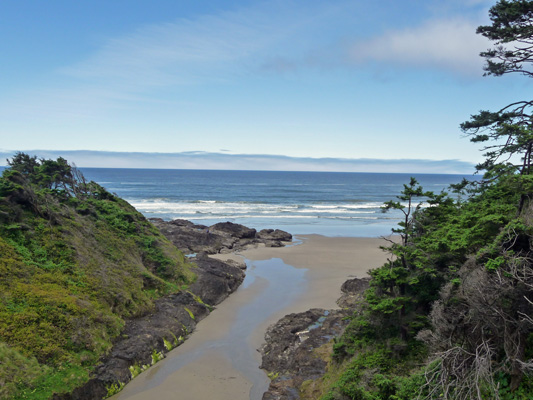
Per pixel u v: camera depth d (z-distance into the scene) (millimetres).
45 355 18078
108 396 18656
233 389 19781
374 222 76188
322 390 17719
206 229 59719
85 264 25828
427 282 18875
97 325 21594
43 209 27531
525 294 11273
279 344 23734
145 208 89625
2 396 15398
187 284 32469
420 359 16453
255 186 175750
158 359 22438
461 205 24297
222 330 26750
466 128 22359
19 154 42438
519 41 19766
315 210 93000
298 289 34938
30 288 21000
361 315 20891
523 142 17938
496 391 10453
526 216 13023
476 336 12375
